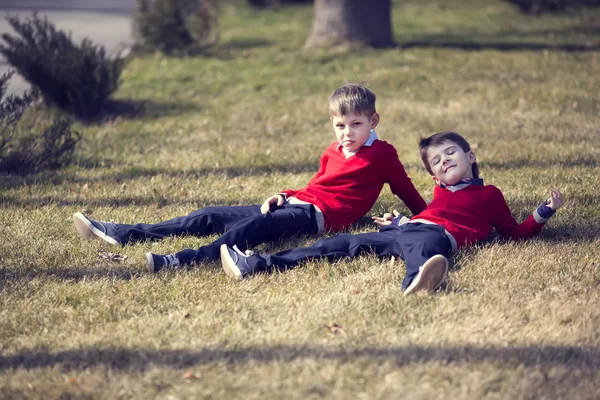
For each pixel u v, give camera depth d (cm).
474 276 536
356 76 1262
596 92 1191
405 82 1316
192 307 500
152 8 1659
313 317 475
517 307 485
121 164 879
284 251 565
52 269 569
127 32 1969
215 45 1728
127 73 1448
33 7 2450
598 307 483
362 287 523
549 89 1218
